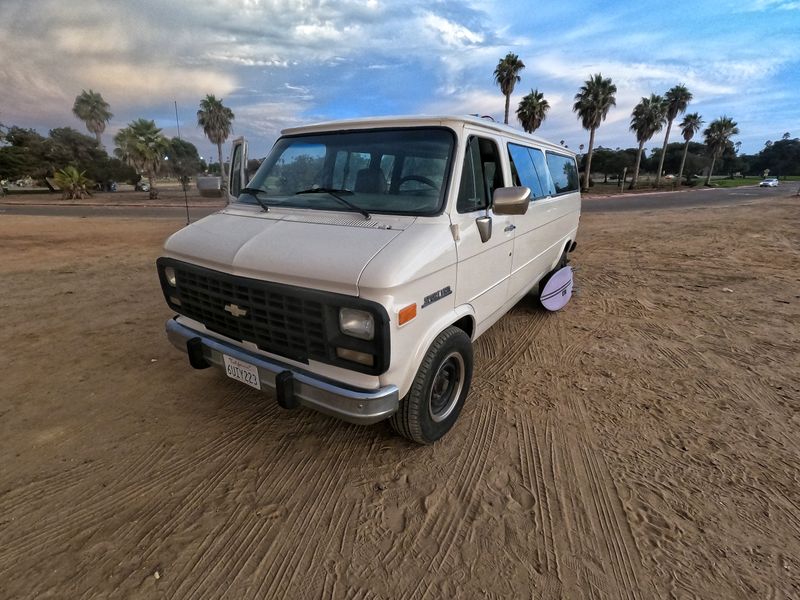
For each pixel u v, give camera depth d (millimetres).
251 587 2084
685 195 40125
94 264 8938
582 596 2064
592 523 2475
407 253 2400
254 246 2668
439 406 3129
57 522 2418
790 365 4371
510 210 2883
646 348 4785
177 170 3883
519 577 2154
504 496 2670
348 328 2328
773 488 2740
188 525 2426
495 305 3773
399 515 2521
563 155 5926
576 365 4383
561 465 2939
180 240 3082
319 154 3367
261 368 2660
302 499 2627
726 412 3557
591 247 11219
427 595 2057
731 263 9016
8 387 3787
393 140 3125
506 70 36188
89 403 3557
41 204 31750
